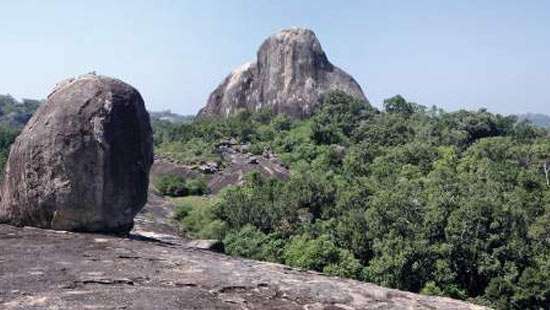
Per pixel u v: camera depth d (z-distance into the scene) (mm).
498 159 53469
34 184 13953
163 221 38906
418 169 49375
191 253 13070
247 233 35844
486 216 30766
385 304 10711
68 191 13727
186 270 11266
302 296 10469
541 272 28391
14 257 11125
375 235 31672
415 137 63844
